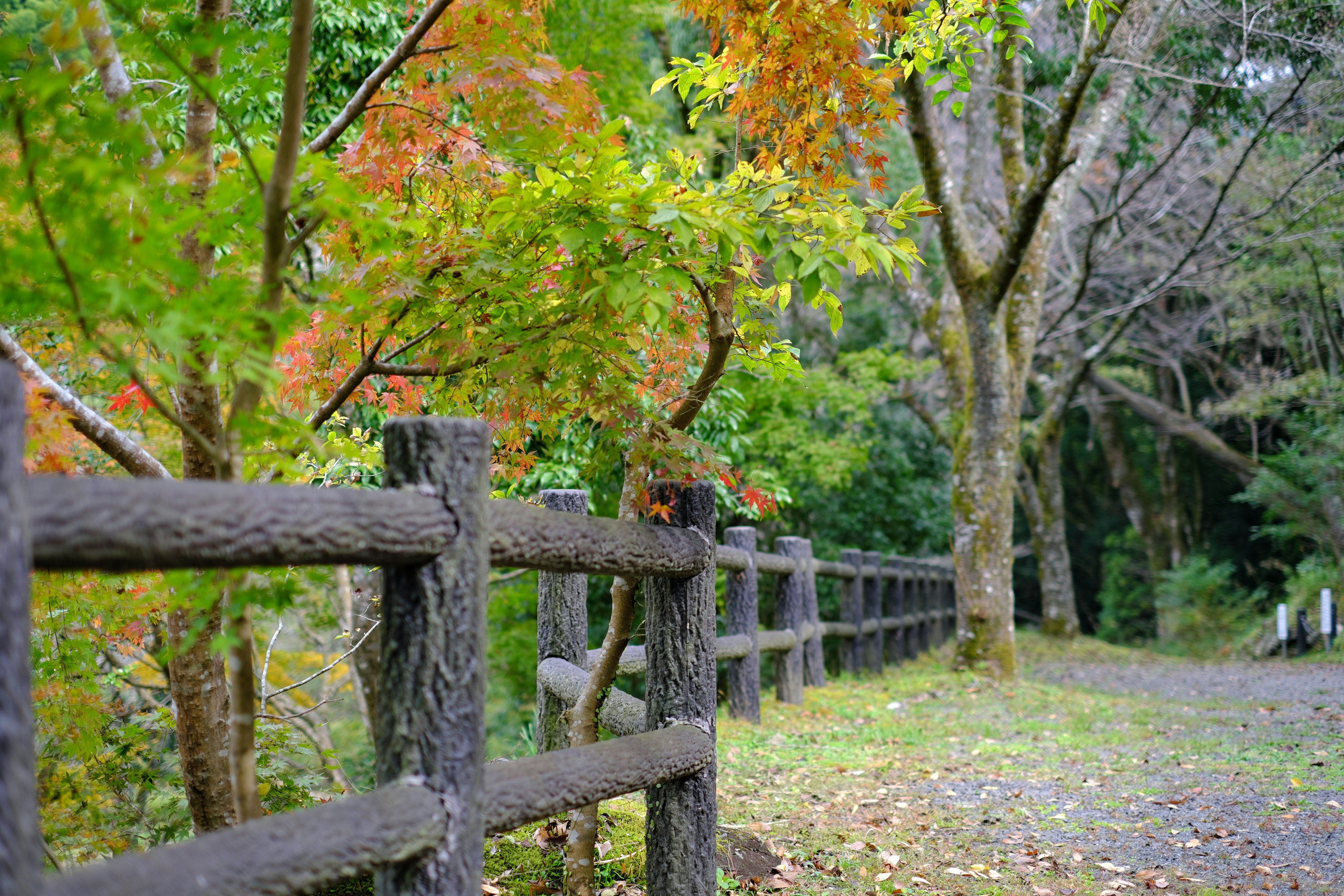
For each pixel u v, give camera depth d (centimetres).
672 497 238
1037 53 1077
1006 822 377
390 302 221
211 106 213
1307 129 1153
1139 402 1823
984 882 304
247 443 168
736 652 551
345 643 692
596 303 212
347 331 235
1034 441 1956
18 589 93
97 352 198
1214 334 1780
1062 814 390
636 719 272
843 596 873
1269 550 2098
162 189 164
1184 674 1060
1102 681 985
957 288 900
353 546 133
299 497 126
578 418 241
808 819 373
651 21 987
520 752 484
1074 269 1516
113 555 105
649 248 210
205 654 234
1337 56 916
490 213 216
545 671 350
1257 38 913
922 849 338
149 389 155
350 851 130
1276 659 1338
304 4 161
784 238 210
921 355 1673
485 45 218
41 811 280
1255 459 1731
